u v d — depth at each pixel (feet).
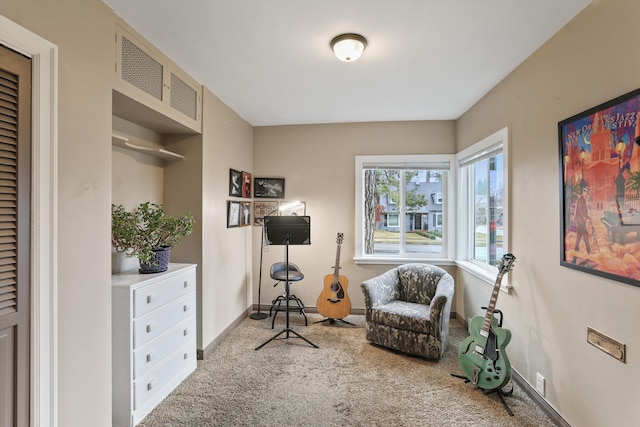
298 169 13.05
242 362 8.68
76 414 4.78
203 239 9.02
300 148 13.04
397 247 13.02
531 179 7.09
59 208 4.49
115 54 5.74
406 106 10.78
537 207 6.86
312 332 10.83
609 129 4.89
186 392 7.25
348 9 5.56
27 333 4.06
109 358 5.42
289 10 5.58
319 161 12.95
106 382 5.35
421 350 8.76
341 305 11.42
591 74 5.31
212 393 7.21
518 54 7.14
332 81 8.71
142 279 6.61
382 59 7.42
